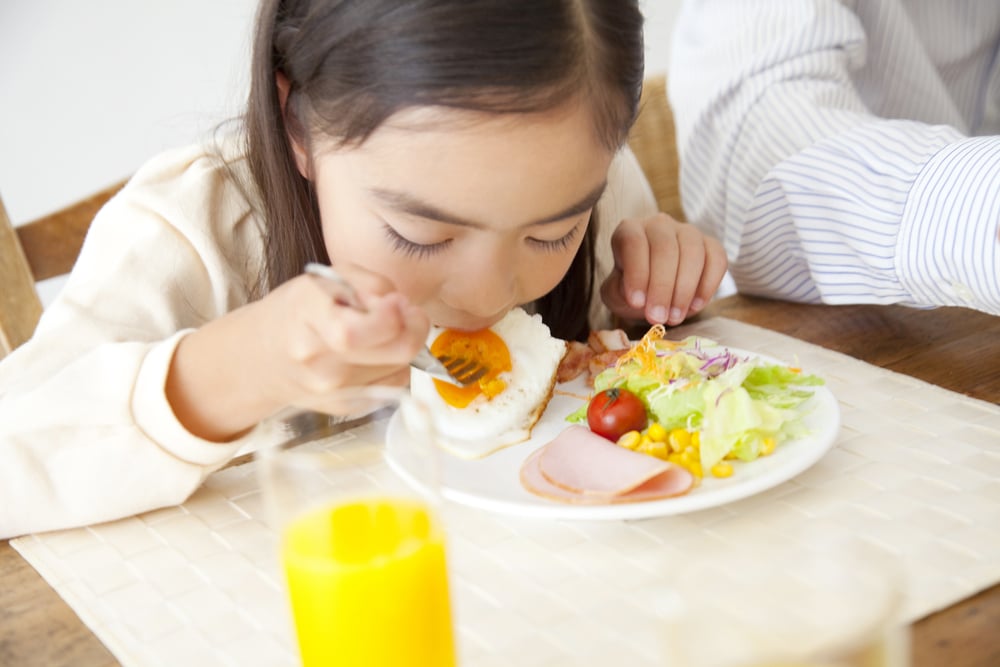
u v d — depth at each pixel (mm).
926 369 765
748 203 982
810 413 683
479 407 700
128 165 1544
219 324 650
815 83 977
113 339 756
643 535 610
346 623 493
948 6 1131
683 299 849
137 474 652
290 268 786
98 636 572
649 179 1197
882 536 590
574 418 721
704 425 647
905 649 471
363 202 664
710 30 1062
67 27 1449
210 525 649
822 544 447
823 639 392
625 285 854
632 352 736
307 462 509
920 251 812
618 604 562
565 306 872
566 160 642
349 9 649
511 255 670
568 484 633
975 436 670
